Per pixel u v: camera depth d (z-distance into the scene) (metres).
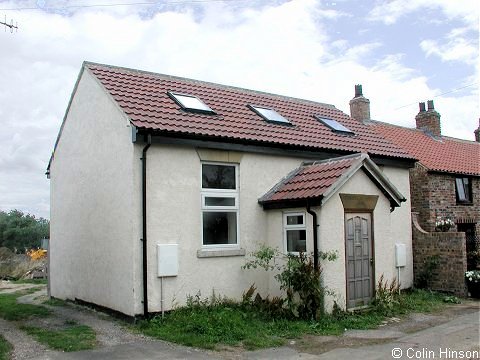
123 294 10.37
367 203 11.81
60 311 11.83
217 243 11.36
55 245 14.70
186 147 10.94
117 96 11.30
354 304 11.31
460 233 14.43
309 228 10.95
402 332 9.62
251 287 11.23
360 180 11.70
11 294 16.31
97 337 8.93
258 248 11.88
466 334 9.23
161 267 10.13
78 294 12.79
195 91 13.80
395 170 15.32
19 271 25.41
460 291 14.25
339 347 8.38
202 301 10.77
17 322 10.47
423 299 13.47
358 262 11.54
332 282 10.75
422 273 15.21
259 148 12.03
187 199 10.85
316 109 16.80
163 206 10.46
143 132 10.10
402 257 14.77
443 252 14.79
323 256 10.58
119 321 10.29
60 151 14.51
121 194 10.61
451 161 19.22
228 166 11.77
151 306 10.05
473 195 19.28
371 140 15.50
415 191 17.58
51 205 15.27
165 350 8.04
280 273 11.36
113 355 7.74
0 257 30.44
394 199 12.41
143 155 10.19
